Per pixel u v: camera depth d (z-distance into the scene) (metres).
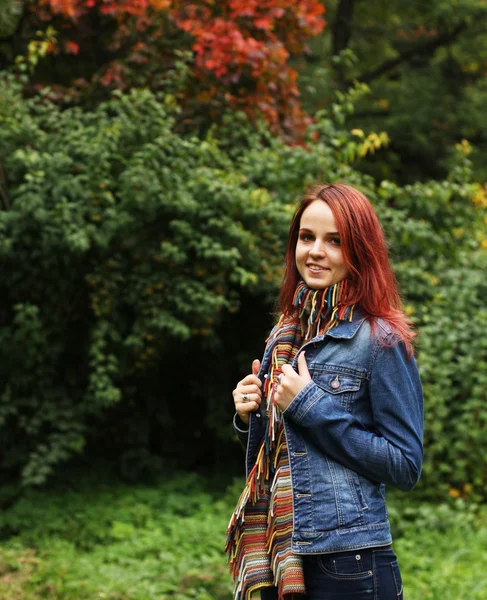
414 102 14.38
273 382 2.23
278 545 2.12
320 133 7.24
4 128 5.63
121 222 5.47
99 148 5.46
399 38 15.16
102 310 5.72
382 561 2.07
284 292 2.37
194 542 5.31
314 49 12.66
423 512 5.56
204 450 7.27
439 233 6.73
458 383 6.18
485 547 5.23
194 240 5.62
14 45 7.05
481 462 5.98
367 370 2.11
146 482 6.72
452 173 6.88
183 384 7.08
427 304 6.41
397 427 2.08
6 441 6.14
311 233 2.21
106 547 5.37
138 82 6.59
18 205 5.43
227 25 6.51
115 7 6.51
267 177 6.07
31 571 4.72
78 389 6.15
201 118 6.59
